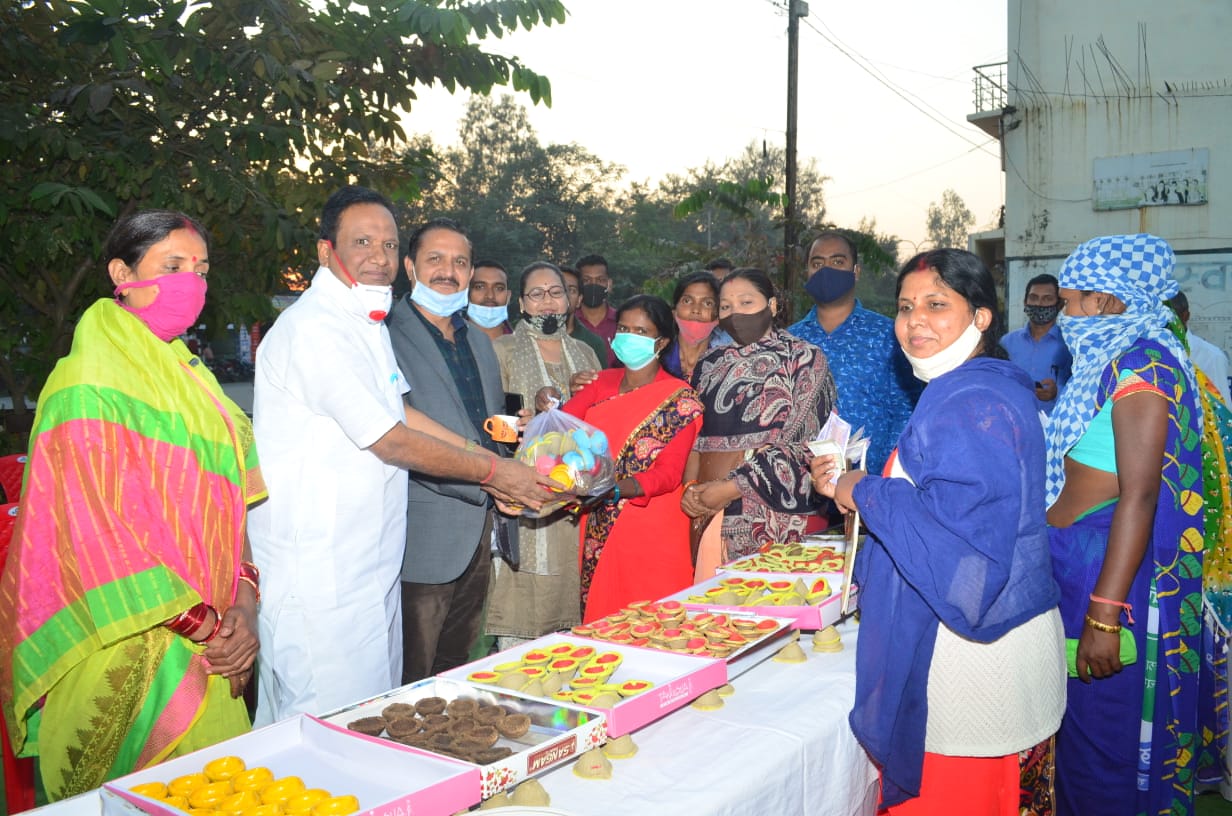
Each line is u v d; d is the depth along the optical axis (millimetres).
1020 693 2121
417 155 6551
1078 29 14898
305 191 5809
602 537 3420
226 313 5812
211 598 2219
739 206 16234
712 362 3504
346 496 2535
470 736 1804
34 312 5891
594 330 6406
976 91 16062
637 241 17234
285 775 1759
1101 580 2475
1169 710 2613
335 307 2592
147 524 2076
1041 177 15344
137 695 2127
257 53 5309
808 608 2525
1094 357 2619
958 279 2125
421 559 3035
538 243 45750
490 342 3459
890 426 4082
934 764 2180
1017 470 2014
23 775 2680
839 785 2178
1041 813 2377
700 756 1942
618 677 2174
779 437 3326
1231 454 3197
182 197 5250
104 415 2057
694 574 3652
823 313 4281
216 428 2279
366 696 2604
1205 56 14117
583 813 1711
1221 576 3146
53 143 4746
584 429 3088
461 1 5859
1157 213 14617
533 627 3639
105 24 4766
